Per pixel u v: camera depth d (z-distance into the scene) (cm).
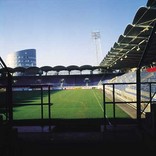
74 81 5816
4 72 508
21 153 424
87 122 827
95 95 2875
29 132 520
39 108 1495
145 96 1155
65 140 475
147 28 1316
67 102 1934
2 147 383
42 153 425
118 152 423
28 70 4475
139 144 449
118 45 1962
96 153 421
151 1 906
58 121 866
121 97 2058
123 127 535
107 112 1216
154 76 1069
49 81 5722
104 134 497
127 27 1325
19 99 2322
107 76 5672
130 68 4628
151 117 445
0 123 419
